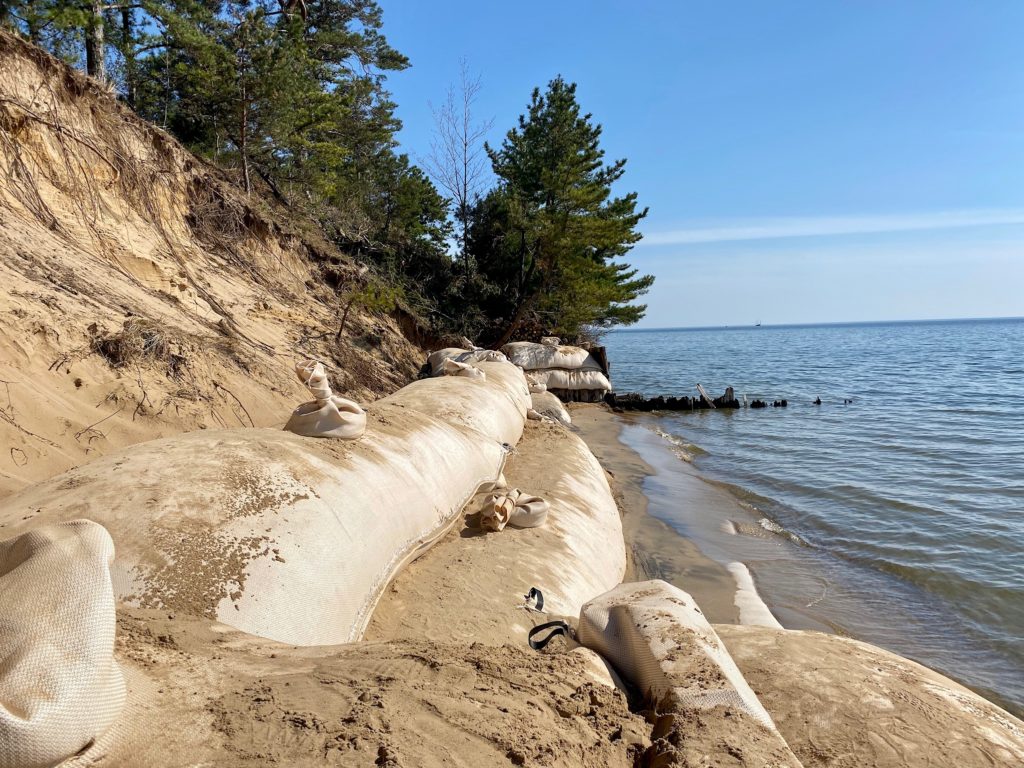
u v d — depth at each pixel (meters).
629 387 42.16
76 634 1.89
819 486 15.01
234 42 19.38
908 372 53.50
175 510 3.96
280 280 16.31
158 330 8.80
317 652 2.96
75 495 4.02
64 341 7.61
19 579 2.00
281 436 5.30
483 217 33.31
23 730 1.62
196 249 13.73
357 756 1.99
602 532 8.42
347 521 4.70
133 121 13.29
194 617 3.32
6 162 9.54
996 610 8.57
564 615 5.60
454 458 6.93
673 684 2.72
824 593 8.97
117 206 11.57
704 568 9.58
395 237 29.22
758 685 3.21
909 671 3.51
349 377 13.63
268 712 2.19
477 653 2.93
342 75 29.77
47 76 10.88
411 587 5.29
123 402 7.62
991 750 2.80
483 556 6.10
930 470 16.83
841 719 2.95
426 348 23.31
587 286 28.12
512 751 2.13
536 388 20.41
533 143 33.22
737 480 15.58
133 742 1.94
